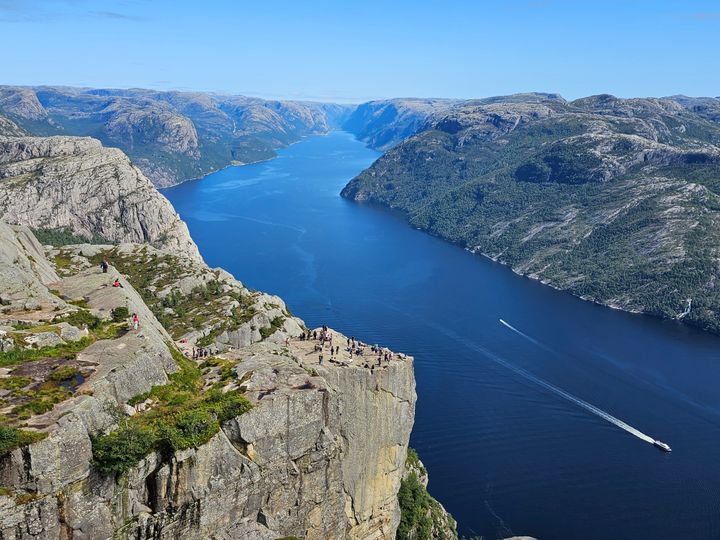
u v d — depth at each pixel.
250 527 48.97
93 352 49.56
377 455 76.19
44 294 59.62
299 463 53.06
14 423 39.06
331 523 56.56
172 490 44.34
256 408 49.84
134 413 46.22
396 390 76.44
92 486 40.69
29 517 37.38
